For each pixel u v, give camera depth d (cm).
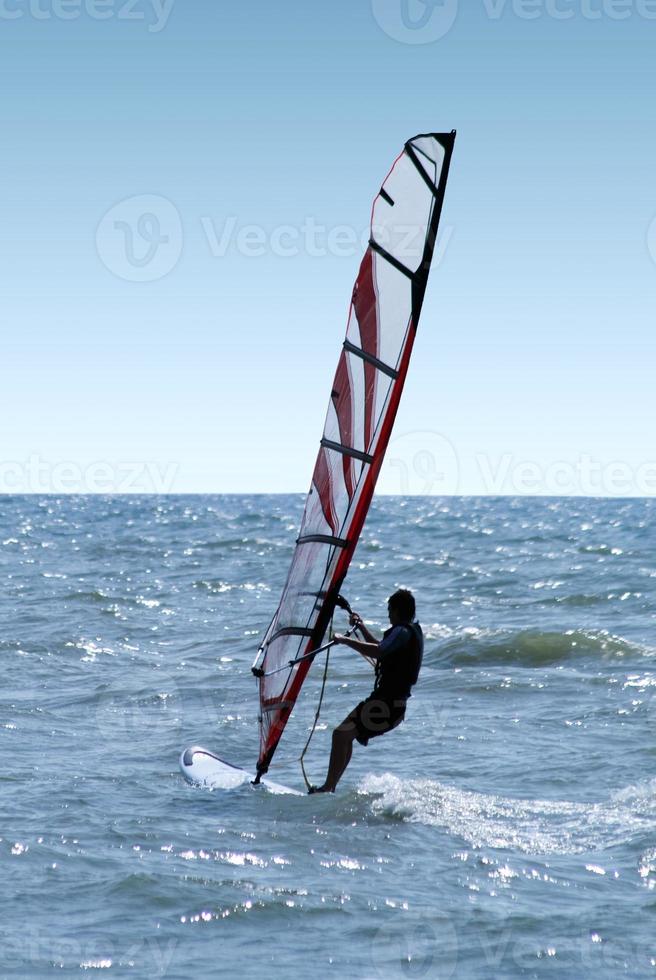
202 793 2831
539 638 5384
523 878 2133
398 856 2272
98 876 2103
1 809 2605
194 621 6762
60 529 19512
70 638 5897
